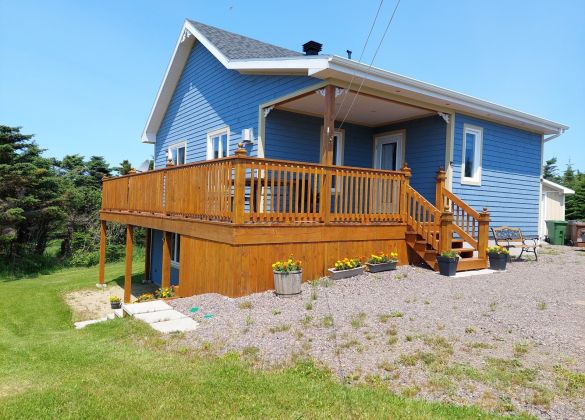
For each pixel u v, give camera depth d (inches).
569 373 138.0
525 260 382.9
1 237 751.1
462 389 131.6
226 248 256.5
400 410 119.6
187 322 217.6
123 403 130.6
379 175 316.5
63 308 425.7
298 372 150.0
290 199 272.8
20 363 179.6
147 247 585.3
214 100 457.7
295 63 310.2
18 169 775.7
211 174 276.1
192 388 139.4
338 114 403.5
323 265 286.7
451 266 293.9
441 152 391.2
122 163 1214.3
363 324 193.3
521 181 469.7
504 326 185.9
